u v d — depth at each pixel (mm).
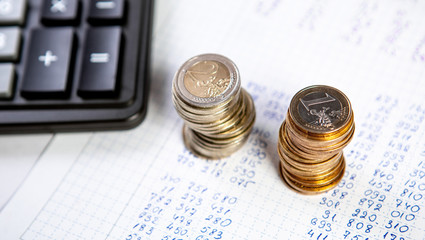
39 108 346
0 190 342
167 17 379
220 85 317
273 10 376
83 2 366
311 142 302
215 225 327
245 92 342
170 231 327
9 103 346
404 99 346
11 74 347
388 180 329
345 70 356
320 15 373
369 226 321
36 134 353
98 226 331
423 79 350
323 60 360
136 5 366
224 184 336
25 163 348
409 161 332
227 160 342
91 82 342
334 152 309
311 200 329
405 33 363
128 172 343
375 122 342
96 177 343
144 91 350
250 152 342
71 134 354
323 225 323
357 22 369
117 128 349
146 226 329
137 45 356
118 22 360
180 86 318
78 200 337
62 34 351
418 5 368
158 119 354
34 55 348
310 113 305
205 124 320
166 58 369
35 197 339
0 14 360
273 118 349
